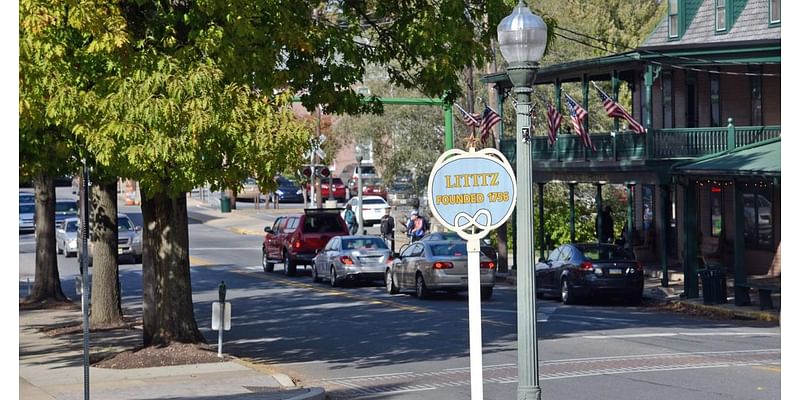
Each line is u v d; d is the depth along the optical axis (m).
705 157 29.84
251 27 15.55
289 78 17.28
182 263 18.53
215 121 14.66
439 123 47.47
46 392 15.17
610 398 14.11
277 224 40.69
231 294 32.41
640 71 37.94
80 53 15.19
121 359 17.86
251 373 16.80
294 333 22.91
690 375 15.79
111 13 14.74
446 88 18.97
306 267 42.28
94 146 14.55
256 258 46.84
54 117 14.74
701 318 25.25
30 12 14.06
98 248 24.64
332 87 19.03
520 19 10.70
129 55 14.91
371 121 46.22
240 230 60.66
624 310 27.25
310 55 18.20
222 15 15.52
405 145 47.06
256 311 27.69
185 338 18.50
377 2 19.17
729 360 17.30
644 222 38.75
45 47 14.48
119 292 24.94
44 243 30.48
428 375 16.91
